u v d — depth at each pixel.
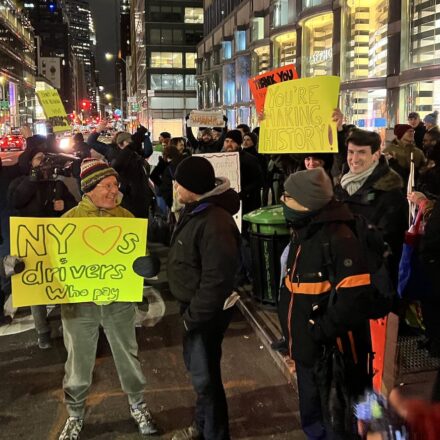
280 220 5.39
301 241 2.79
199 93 64.75
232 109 45.47
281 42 32.03
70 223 3.46
